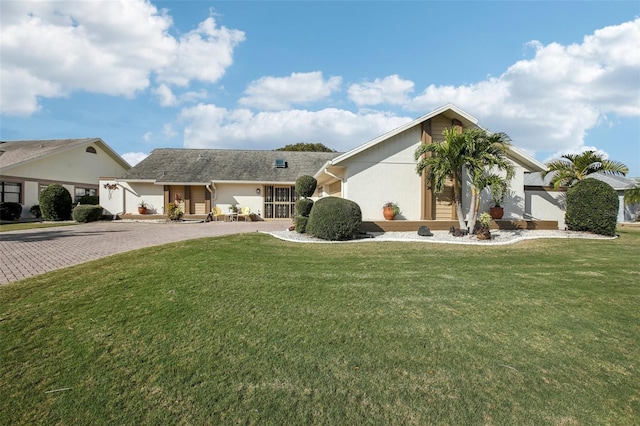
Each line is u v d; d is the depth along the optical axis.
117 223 18.23
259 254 8.07
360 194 13.06
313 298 4.86
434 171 11.59
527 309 4.50
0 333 3.68
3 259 7.62
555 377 2.93
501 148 11.34
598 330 3.88
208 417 2.37
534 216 14.71
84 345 3.42
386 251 8.68
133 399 2.57
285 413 2.42
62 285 5.42
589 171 15.25
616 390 2.75
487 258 7.88
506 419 2.39
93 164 27.62
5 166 20.77
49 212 20.06
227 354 3.24
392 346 3.44
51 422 2.33
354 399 2.59
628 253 8.64
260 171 22.97
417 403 2.55
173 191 21.67
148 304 4.55
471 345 3.49
